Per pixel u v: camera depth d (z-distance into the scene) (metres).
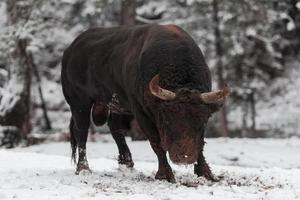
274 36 78.69
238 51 69.44
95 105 30.47
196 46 24.39
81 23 74.31
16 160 37.53
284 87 85.56
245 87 76.44
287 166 47.50
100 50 28.33
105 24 75.38
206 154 52.25
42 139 64.69
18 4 62.09
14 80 63.56
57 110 88.69
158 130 23.48
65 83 31.28
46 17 71.38
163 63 23.33
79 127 30.36
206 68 23.91
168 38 24.28
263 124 82.56
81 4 72.69
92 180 25.45
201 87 23.03
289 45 86.56
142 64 24.09
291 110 83.06
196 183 23.34
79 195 21.16
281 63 87.19
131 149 54.88
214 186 22.78
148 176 26.66
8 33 62.78
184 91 21.44
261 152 52.47
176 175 26.05
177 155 20.89
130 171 29.33
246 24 69.62
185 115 21.11
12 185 24.28
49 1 64.38
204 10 69.81
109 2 65.06
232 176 26.41
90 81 29.14
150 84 21.06
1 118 62.47
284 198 20.69
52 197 20.55
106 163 36.47
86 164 29.77
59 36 74.56
